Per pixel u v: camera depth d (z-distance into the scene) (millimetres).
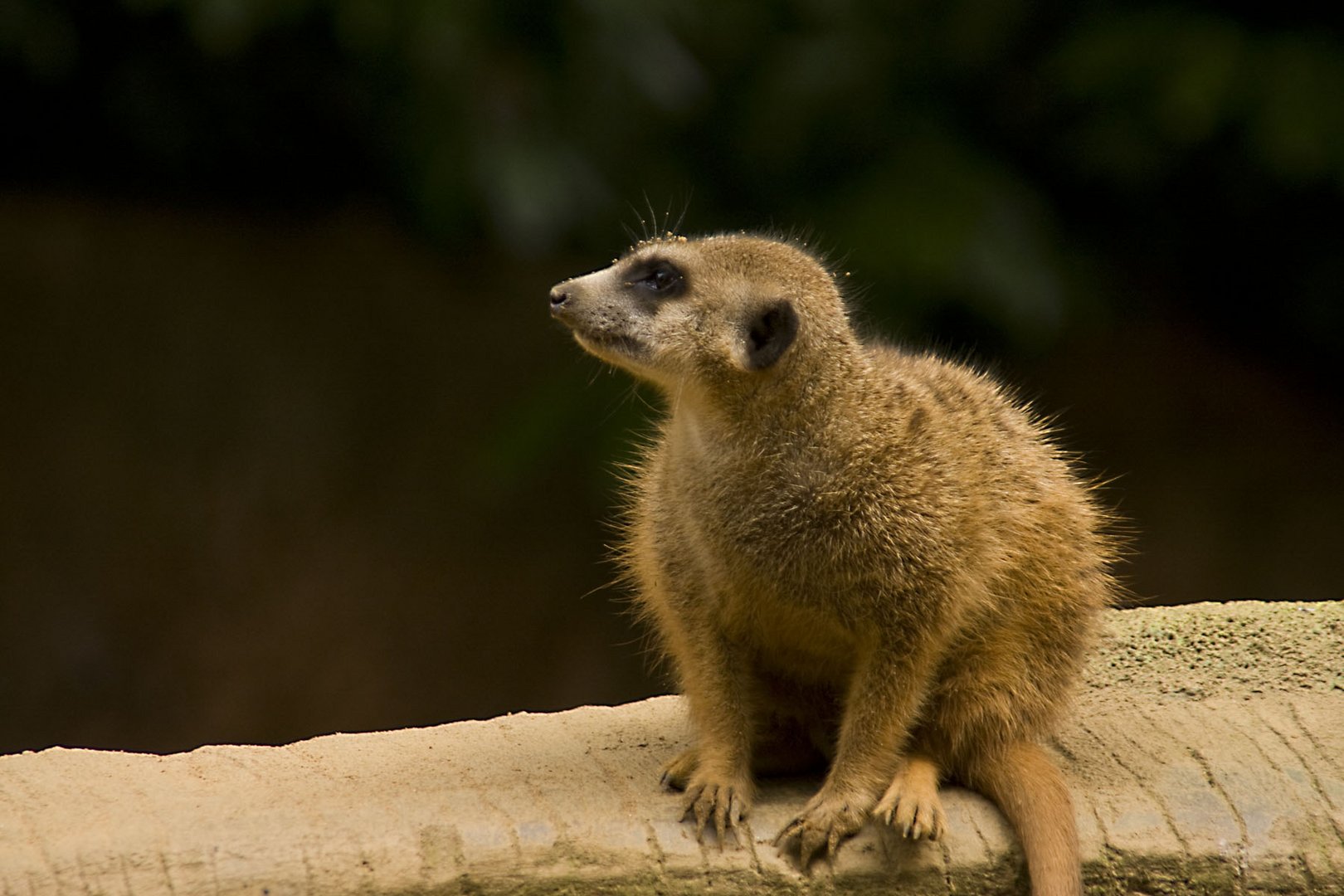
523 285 17250
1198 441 17156
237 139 16812
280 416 15648
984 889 5863
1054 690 6336
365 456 15539
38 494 14781
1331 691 7176
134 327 15961
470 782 6227
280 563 14719
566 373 15320
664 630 6520
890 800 5801
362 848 5602
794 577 5977
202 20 13062
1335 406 17828
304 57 15836
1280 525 16078
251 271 16797
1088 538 6527
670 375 6117
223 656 14109
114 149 17000
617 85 14469
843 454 5945
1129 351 18094
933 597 5887
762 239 6500
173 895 5430
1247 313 18016
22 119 16500
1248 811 6141
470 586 14719
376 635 14367
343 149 17125
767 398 5988
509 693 14266
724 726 6117
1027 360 16562
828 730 6426
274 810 5859
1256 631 7617
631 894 5691
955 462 6062
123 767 6457
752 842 5844
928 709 6141
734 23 15602
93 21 15562
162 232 16984
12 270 16125
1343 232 16812
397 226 17500
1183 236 17234
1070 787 6270
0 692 13727
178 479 15062
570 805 5965
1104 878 5945
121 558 14539
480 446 15609
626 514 6961
